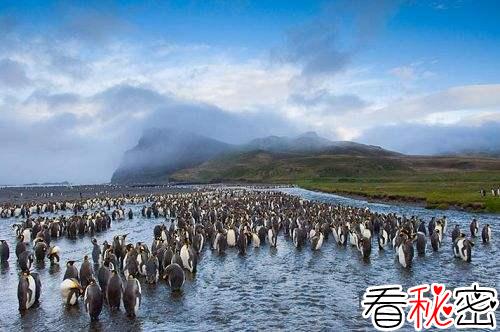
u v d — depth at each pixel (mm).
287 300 22547
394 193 100000
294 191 150750
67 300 21672
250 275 27938
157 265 26078
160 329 18656
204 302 22344
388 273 27688
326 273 28125
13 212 77062
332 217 48000
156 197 115000
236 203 75188
